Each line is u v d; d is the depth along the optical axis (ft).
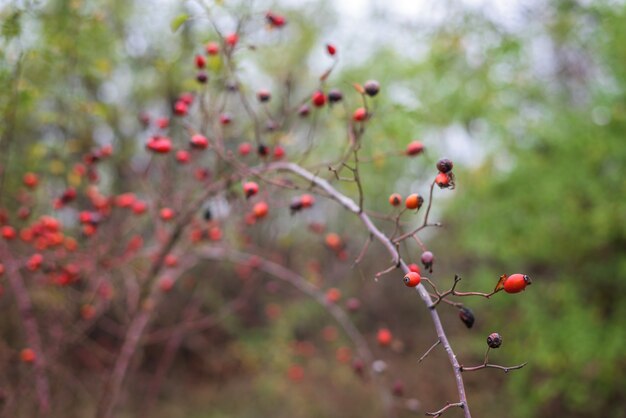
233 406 18.98
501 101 16.16
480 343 17.93
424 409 18.63
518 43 15.53
